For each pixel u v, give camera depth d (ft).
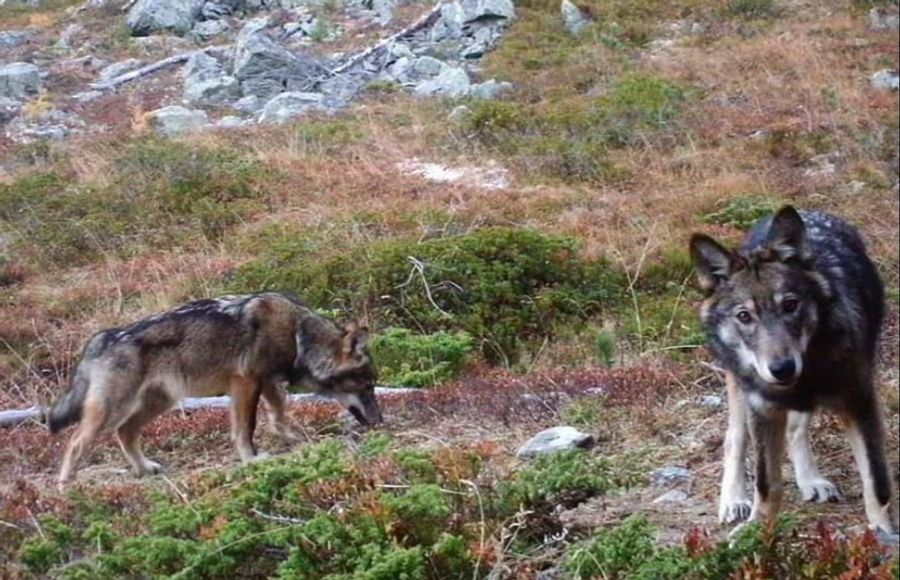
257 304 43.34
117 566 28.66
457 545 27.32
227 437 45.24
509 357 58.34
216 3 169.27
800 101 105.19
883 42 122.72
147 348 41.24
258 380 42.96
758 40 130.52
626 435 39.45
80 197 87.97
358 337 44.29
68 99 134.41
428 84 133.08
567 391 44.34
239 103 134.51
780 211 28.19
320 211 82.94
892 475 29.43
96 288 70.18
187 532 29.89
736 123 100.27
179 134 113.80
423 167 96.94
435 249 64.69
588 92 121.80
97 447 44.37
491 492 30.01
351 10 168.55
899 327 48.65
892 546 26.21
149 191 89.10
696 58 125.80
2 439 45.78
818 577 24.62
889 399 37.37
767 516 28.73
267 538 28.04
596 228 75.82
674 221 76.69
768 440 28.58
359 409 44.45
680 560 25.72
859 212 76.54
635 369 47.09
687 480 34.22
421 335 57.72
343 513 28.78
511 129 105.19
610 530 28.76
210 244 79.20
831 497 31.65
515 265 63.82
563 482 29.66
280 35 161.48
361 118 117.91
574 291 62.90
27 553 30.45
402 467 31.22
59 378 57.88
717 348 29.12
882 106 99.04
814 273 27.89
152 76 143.33
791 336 26.94
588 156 94.38
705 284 29.07
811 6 143.43
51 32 160.25
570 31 147.84
